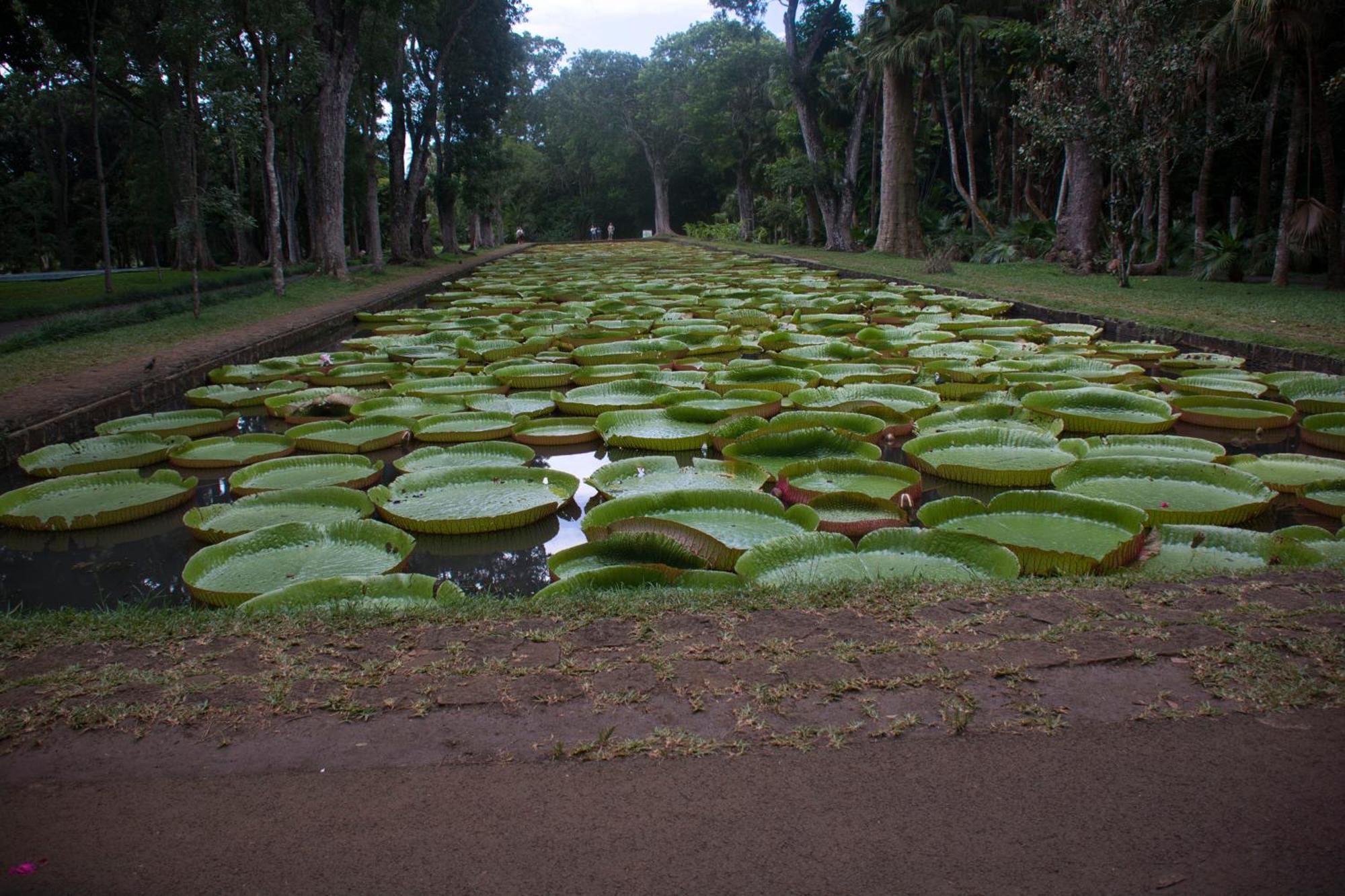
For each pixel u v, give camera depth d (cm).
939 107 2908
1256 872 169
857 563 381
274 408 762
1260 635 255
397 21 2289
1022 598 290
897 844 179
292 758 211
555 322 1298
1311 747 206
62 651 267
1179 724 216
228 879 173
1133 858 174
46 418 676
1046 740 211
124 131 2794
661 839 182
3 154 3331
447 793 197
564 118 5109
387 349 1087
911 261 2303
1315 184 1941
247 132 1408
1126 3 1333
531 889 169
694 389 791
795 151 3238
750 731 217
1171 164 1650
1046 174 2261
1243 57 1498
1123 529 424
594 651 258
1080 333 1064
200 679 248
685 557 388
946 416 651
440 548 464
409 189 2781
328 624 284
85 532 496
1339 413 625
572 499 523
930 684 235
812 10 3062
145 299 1631
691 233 5069
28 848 183
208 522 475
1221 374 788
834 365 866
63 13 1510
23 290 1806
